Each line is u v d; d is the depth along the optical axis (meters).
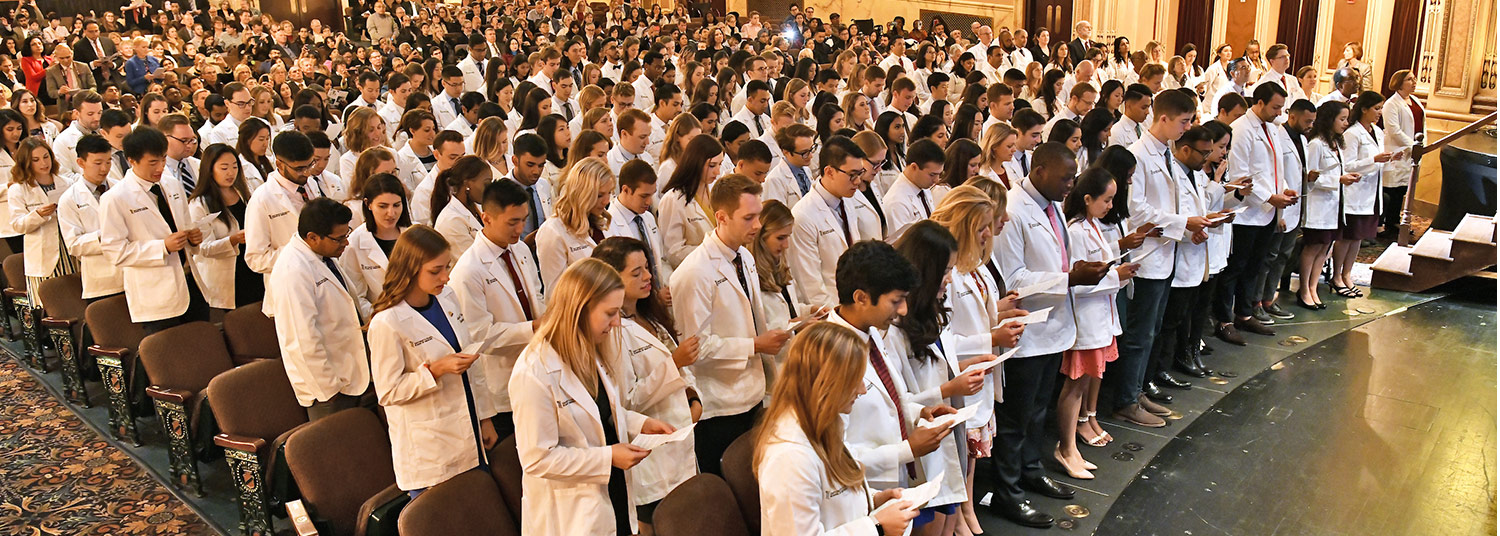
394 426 3.46
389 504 3.33
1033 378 4.23
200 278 5.18
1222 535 4.29
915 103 10.13
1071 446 4.81
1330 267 8.11
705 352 3.79
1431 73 11.44
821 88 9.27
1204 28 17.33
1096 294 4.48
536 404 2.83
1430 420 5.41
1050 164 4.19
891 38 17.02
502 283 3.93
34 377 5.74
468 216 4.69
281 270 3.83
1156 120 5.35
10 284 5.97
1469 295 7.57
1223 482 4.74
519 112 8.13
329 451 3.61
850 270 2.89
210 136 7.54
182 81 11.75
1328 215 7.07
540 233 4.20
